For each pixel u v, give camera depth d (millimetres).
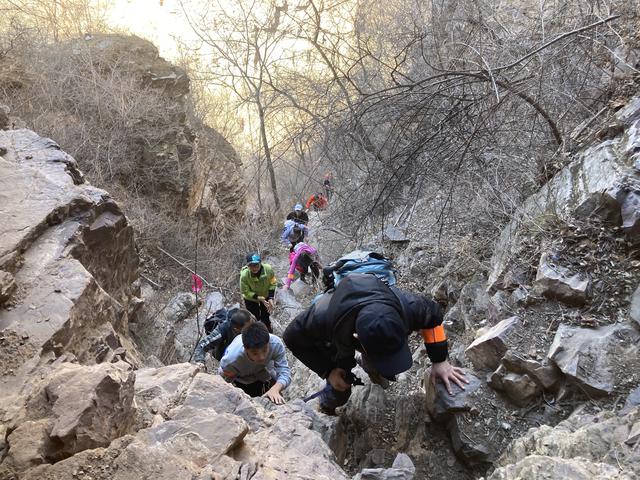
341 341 3129
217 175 12781
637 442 2436
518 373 3502
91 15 13305
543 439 2789
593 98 5152
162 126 10570
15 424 2062
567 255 4020
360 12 8836
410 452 3639
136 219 9031
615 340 3471
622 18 5121
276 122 10195
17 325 2521
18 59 9508
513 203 4535
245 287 6707
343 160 5723
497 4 5641
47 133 8539
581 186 4375
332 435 3588
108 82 10062
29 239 2969
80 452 1938
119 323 3990
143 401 2520
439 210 6285
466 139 4441
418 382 4301
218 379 2826
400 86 4590
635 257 3855
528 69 4703
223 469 1997
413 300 3311
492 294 4348
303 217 9375
